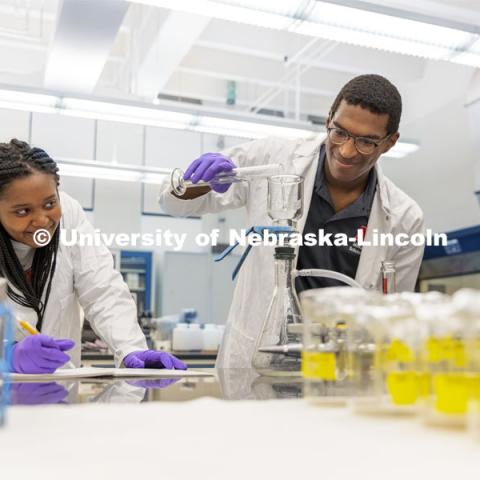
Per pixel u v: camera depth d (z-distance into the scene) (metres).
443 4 3.96
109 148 6.59
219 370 1.42
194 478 0.37
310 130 4.07
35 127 6.36
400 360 0.65
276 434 0.53
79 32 3.55
